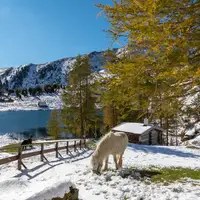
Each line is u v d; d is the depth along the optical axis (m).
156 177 9.62
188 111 5.07
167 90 4.32
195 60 3.68
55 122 38.91
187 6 3.49
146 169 11.49
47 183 5.93
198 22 3.51
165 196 6.57
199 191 7.20
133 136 28.33
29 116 111.44
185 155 18.77
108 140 9.21
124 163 13.30
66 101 31.06
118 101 5.14
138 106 4.96
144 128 28.77
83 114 30.75
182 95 4.50
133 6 3.87
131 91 4.62
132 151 19.55
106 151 9.09
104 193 6.79
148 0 3.37
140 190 7.13
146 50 4.16
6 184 6.20
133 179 8.66
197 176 10.20
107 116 33.88
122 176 9.01
